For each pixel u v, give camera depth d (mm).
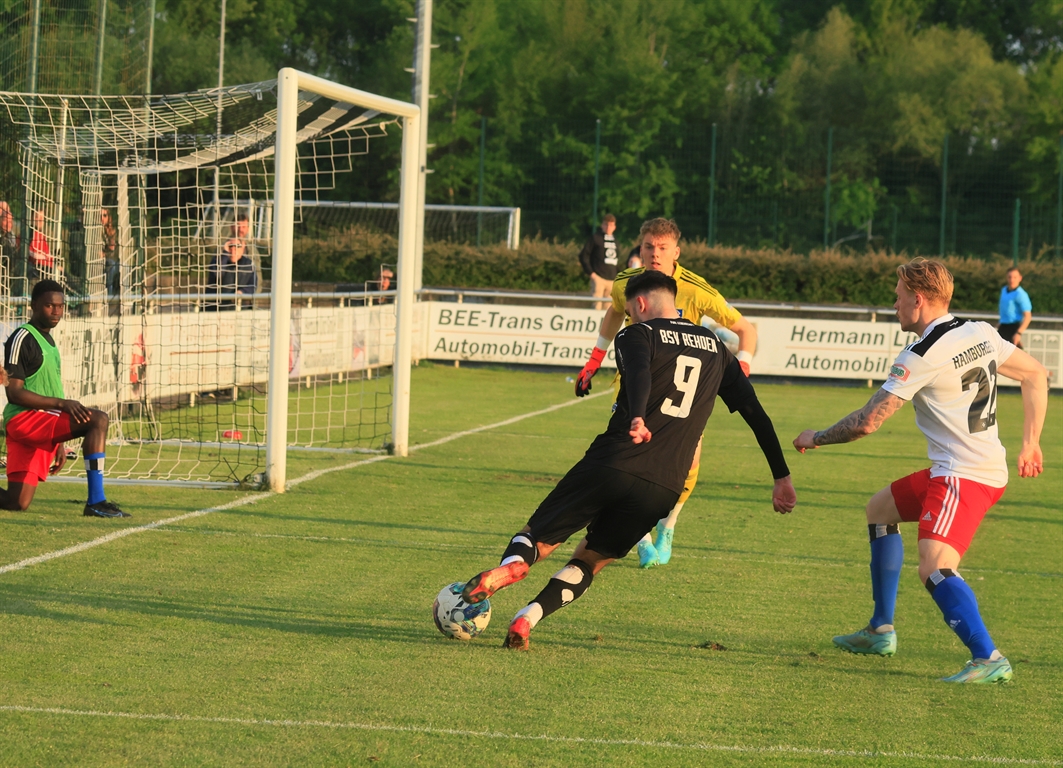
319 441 42969
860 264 95688
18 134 37281
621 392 17781
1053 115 172250
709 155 168875
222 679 16094
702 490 35469
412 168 38656
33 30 55656
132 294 43938
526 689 16078
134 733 13805
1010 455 46156
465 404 56531
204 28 185375
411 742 13766
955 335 17094
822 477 38875
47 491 31031
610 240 78125
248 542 25609
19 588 20906
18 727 13867
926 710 15727
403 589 22047
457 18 187875
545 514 17234
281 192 31297
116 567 22844
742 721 14992
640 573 24375
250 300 53156
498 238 126312
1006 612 22250
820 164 167000
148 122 35188
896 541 18844
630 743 13953
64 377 39000
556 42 190625
